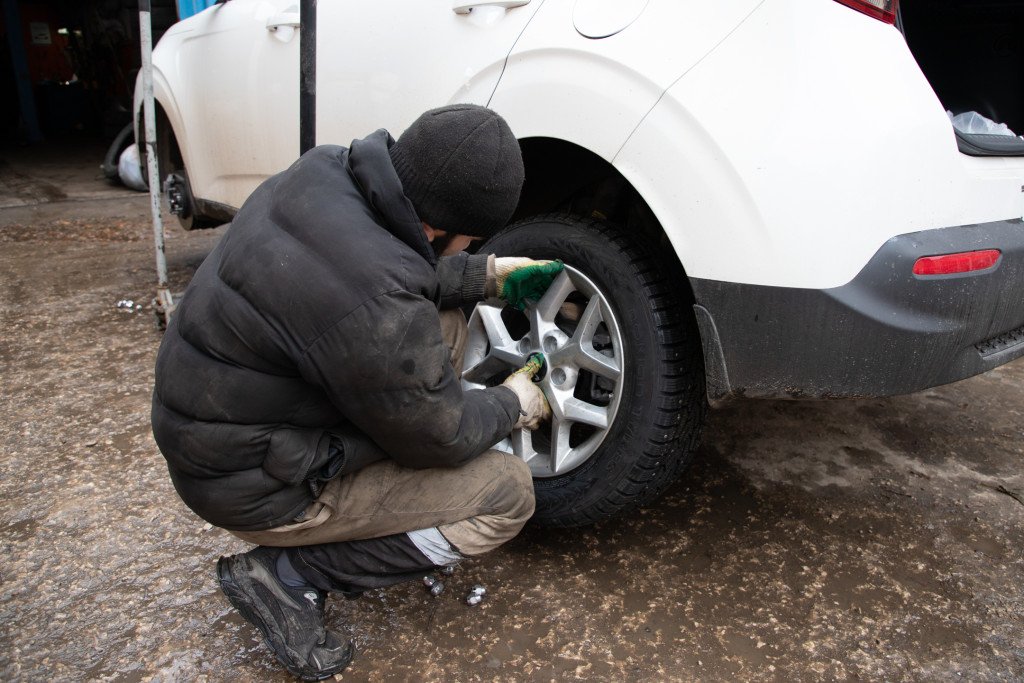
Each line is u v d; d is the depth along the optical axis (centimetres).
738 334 164
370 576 156
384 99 223
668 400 175
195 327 128
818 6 154
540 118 184
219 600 182
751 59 156
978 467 242
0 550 199
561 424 189
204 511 137
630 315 176
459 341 187
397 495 147
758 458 246
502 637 171
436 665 163
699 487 230
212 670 162
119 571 192
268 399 127
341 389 124
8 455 244
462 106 129
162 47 380
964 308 162
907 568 195
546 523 196
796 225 153
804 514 217
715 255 161
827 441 258
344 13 239
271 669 162
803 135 152
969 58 260
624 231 182
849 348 157
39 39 1392
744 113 156
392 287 121
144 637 171
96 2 1104
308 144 229
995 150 178
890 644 169
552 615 178
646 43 168
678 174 163
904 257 154
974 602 183
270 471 132
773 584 188
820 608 180
